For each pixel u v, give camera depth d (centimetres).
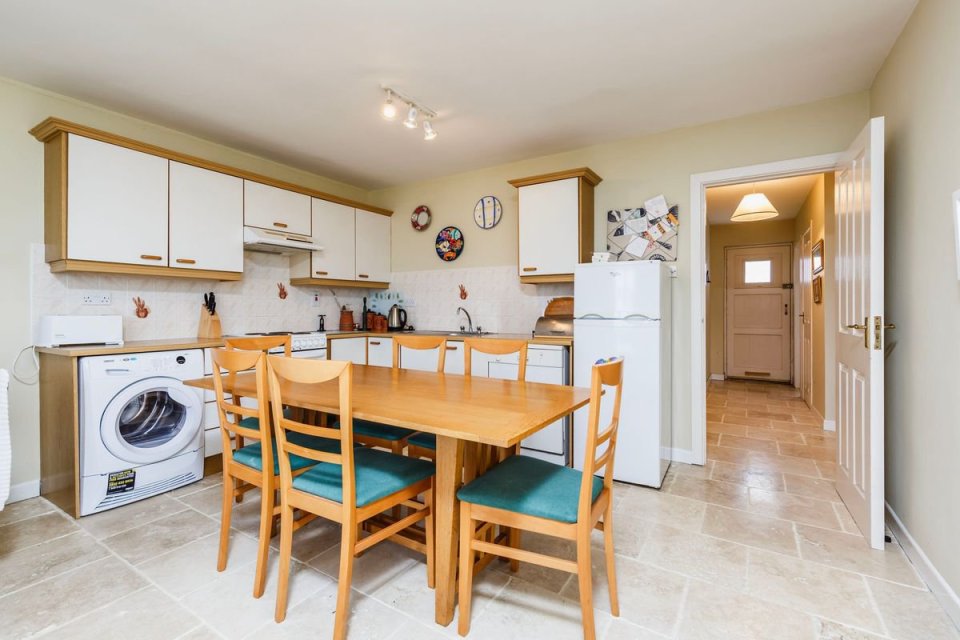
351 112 296
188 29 209
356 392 183
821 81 259
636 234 337
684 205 321
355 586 174
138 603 163
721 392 583
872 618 155
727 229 689
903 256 205
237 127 318
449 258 432
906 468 199
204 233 310
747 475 293
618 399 157
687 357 319
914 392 191
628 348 279
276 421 156
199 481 281
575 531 136
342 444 142
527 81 258
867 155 202
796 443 362
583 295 293
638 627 151
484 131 328
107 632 148
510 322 402
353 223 429
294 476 164
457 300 430
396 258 470
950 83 162
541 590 171
